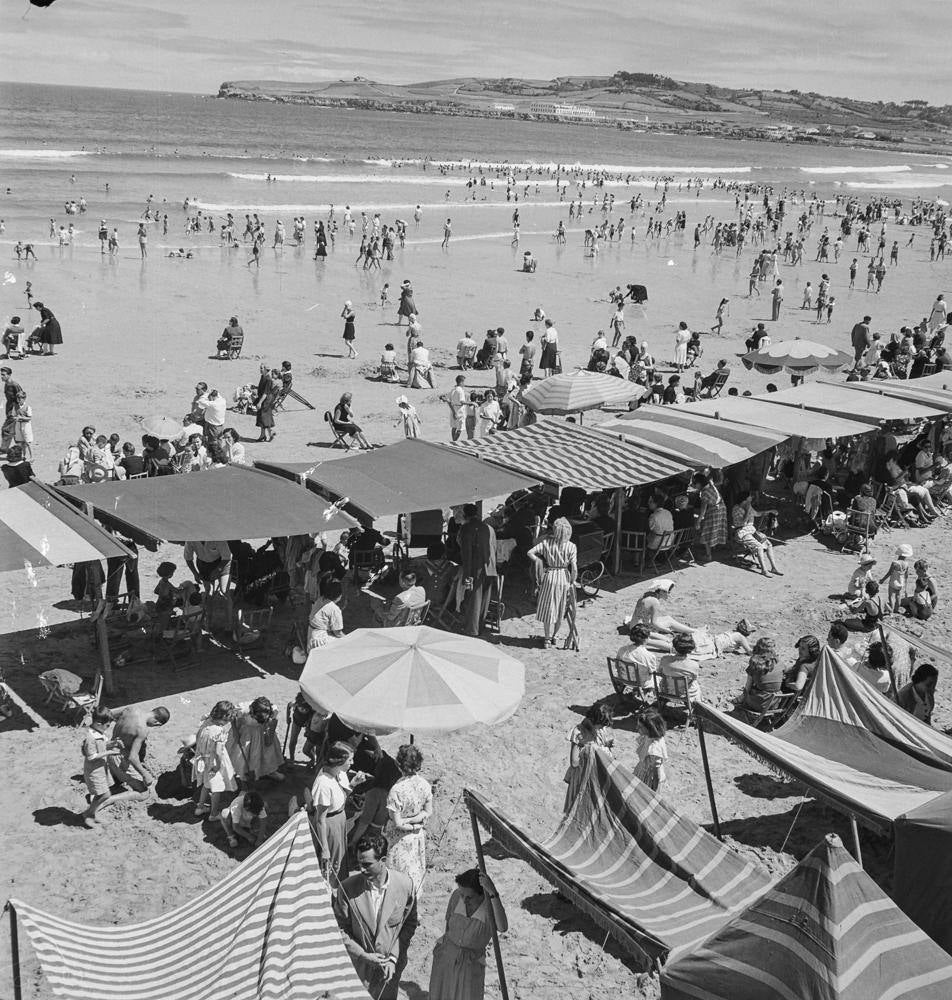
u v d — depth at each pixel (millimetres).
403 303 37844
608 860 8914
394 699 9070
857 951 5598
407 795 8922
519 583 17188
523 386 28469
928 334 37906
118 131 162750
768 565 18500
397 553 17000
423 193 93250
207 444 21531
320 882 7113
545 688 13594
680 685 12578
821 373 32812
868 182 165500
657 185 120062
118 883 9477
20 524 12812
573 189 111438
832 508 20641
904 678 12156
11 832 10141
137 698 12859
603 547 17406
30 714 12430
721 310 39969
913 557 19109
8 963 8281
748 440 18000
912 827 7852
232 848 10078
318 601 13023
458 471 15555
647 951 7770
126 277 45375
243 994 6309
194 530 12852
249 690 13227
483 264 55031
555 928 9133
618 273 54531
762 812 10984
